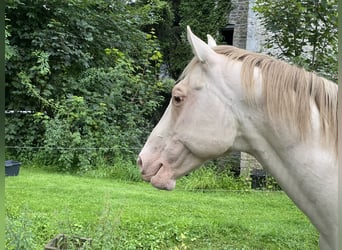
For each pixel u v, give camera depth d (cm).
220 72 140
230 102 139
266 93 136
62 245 272
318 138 135
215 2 1069
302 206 142
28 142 670
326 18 561
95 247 270
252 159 681
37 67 654
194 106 141
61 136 635
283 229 389
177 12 1168
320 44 563
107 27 783
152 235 350
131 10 833
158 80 857
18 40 695
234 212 441
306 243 361
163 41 1129
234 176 673
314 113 137
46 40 679
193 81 142
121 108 722
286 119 135
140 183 580
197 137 141
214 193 554
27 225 283
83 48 732
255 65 141
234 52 146
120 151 659
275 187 606
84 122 654
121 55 738
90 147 636
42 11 703
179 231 362
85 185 518
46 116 638
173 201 467
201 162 147
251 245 353
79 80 707
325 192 135
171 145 146
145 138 730
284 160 139
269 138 139
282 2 563
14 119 676
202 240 357
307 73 142
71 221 347
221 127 139
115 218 306
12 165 542
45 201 422
